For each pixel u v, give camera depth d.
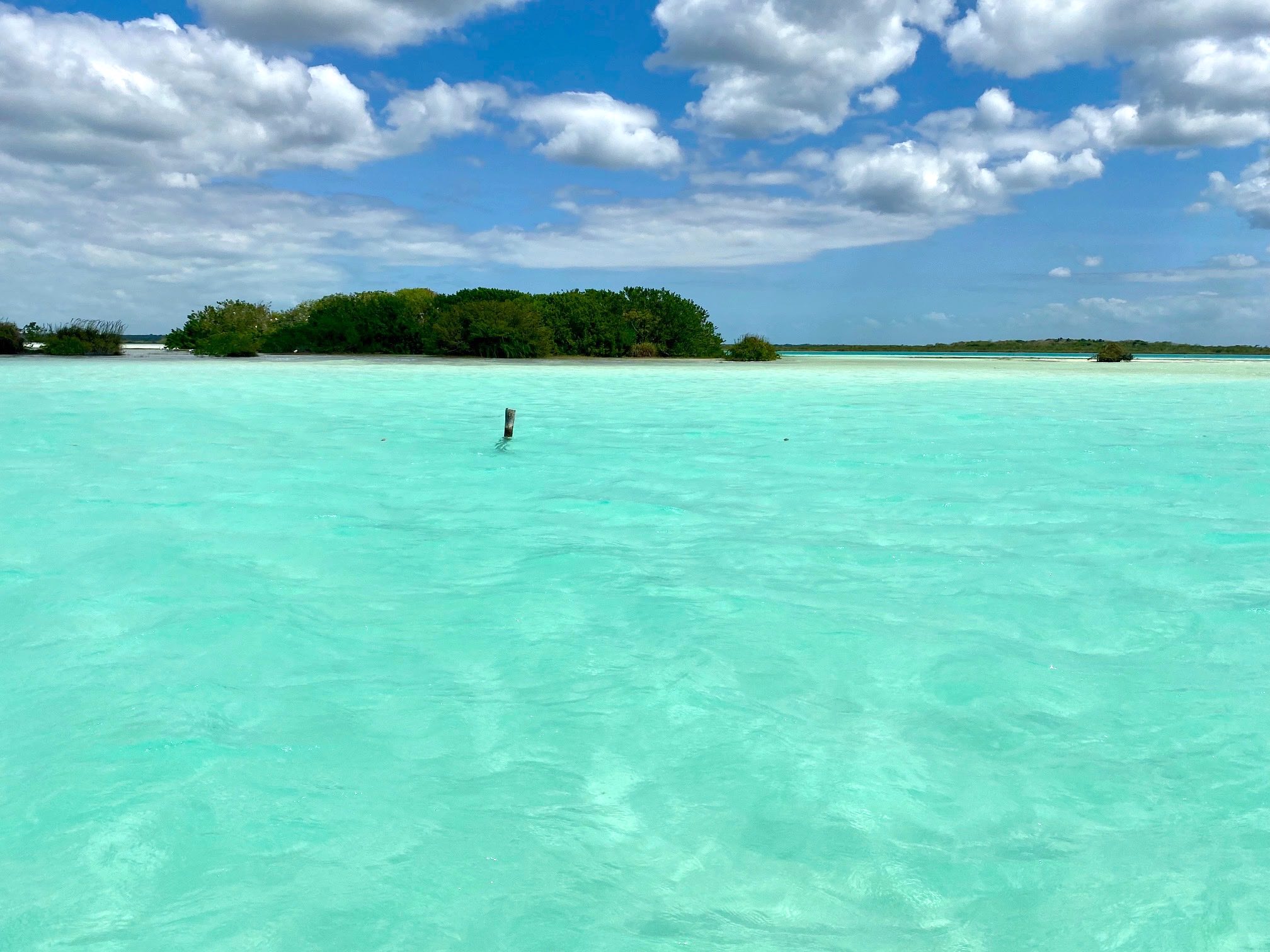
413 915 2.20
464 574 5.06
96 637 3.99
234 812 2.63
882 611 4.47
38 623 4.14
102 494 6.93
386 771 2.89
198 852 2.43
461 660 3.80
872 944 2.14
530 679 3.62
